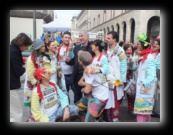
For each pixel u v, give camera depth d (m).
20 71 3.21
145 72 3.39
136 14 23.12
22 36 3.18
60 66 4.27
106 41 3.89
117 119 3.87
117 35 3.88
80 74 4.14
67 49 4.38
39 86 2.93
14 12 18.39
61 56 4.40
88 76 3.13
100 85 3.22
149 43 3.47
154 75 3.26
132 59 4.70
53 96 3.03
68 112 3.10
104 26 40.31
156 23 21.84
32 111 2.90
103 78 3.25
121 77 3.86
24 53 8.91
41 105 2.95
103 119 3.84
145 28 22.34
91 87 3.19
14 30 18.83
